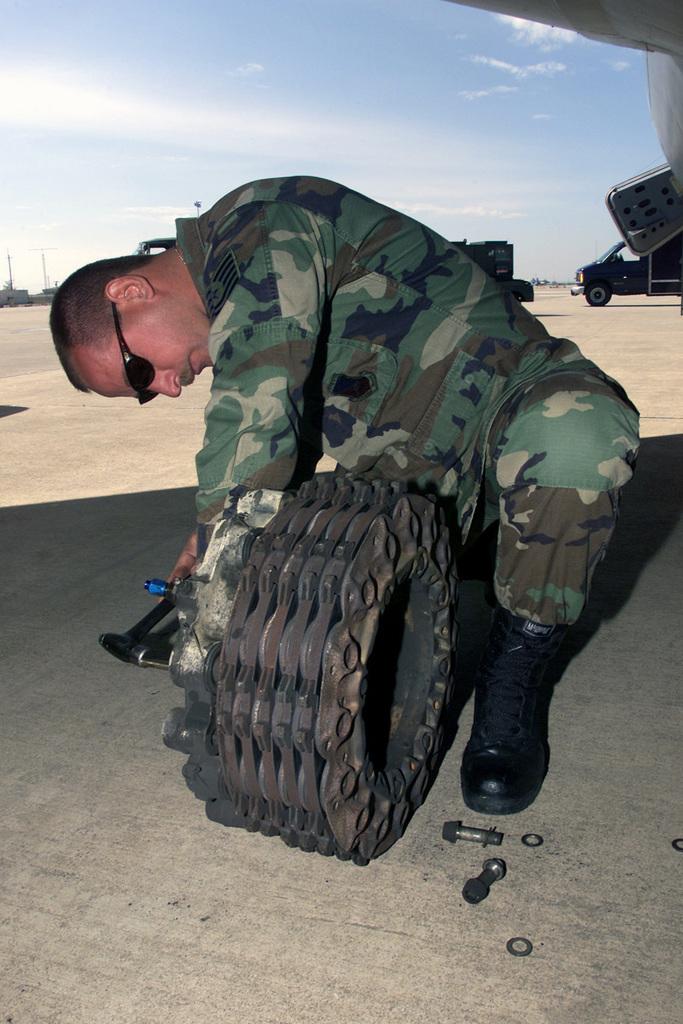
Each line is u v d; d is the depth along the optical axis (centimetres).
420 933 111
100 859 128
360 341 143
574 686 181
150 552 282
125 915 116
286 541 110
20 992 103
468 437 150
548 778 147
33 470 418
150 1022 98
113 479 393
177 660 116
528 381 145
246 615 108
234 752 109
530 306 2112
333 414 149
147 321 133
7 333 1762
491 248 1602
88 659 202
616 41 245
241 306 120
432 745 127
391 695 131
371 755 121
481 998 100
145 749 160
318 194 132
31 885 123
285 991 102
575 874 122
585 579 133
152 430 530
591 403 130
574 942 109
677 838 130
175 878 124
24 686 188
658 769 149
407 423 149
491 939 110
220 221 129
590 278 2052
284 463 119
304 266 124
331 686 101
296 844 116
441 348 145
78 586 252
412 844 131
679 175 326
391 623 132
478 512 169
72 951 110
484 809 137
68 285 135
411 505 116
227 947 110
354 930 112
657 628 211
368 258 137
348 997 101
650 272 1220
